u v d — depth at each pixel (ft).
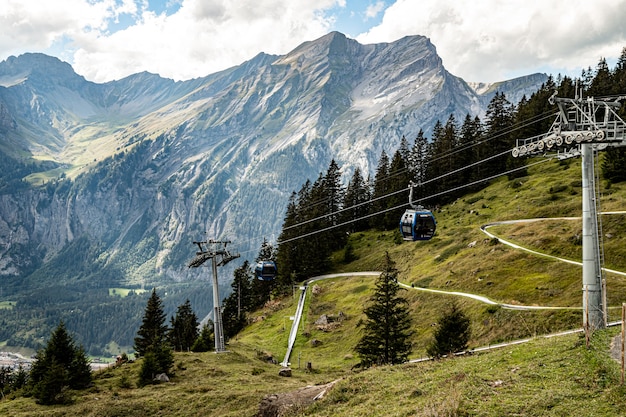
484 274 293.43
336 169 574.15
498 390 79.77
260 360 263.08
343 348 291.38
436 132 621.31
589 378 76.64
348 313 344.90
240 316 423.64
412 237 178.40
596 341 96.07
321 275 468.34
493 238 338.13
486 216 425.28
